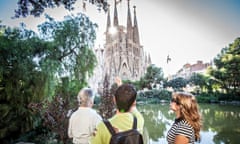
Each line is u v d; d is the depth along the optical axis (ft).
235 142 19.92
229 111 31.37
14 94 20.13
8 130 18.81
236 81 34.63
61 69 23.25
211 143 19.63
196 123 5.67
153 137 20.40
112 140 4.33
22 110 19.43
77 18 25.41
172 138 5.70
